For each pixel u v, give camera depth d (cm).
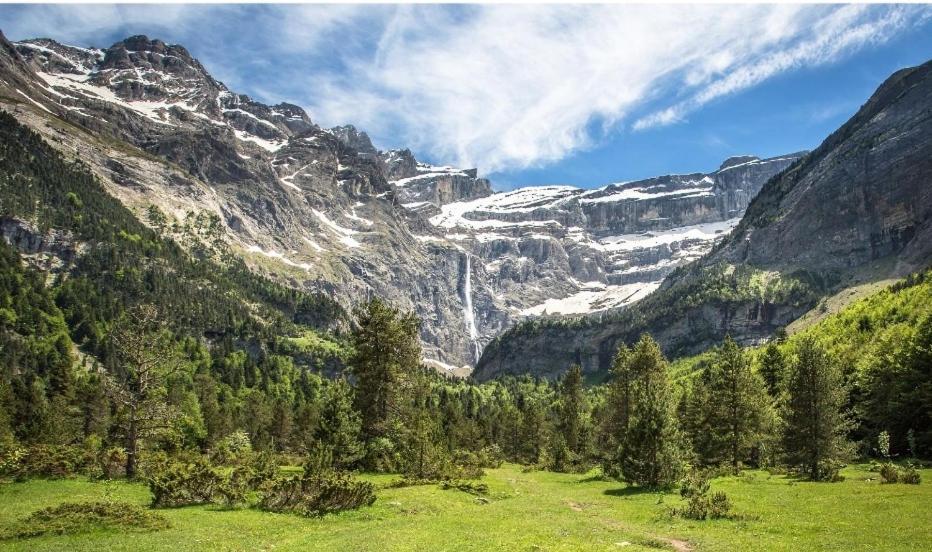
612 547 2495
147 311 5425
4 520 3097
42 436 7800
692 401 8762
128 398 5159
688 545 2627
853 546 2464
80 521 2944
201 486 3884
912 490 4131
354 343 7225
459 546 2500
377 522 3309
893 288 13850
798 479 5488
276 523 3206
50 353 16900
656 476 5112
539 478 6969
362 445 6284
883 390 7988
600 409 11225
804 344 5719
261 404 15575
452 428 11956
